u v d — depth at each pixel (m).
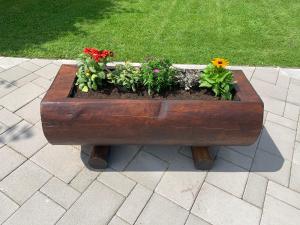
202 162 2.94
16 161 2.98
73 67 3.11
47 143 3.21
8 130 3.34
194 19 6.36
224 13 6.74
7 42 5.06
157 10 6.70
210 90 2.96
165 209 2.63
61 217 2.52
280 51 5.29
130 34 5.59
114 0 7.07
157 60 2.96
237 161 3.13
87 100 2.56
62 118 2.52
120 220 2.53
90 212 2.57
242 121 2.60
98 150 2.94
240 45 5.43
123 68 3.02
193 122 2.59
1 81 4.12
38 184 2.78
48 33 5.44
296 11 7.04
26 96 3.88
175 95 2.88
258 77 4.57
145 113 2.55
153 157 3.11
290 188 2.89
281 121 3.73
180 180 2.89
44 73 4.38
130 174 2.92
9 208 2.57
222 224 2.54
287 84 4.45
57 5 6.59
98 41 5.29
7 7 6.36
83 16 6.18
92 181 2.83
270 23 6.38
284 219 2.62
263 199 2.77
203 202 2.71
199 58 4.94
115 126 2.58
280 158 3.21
